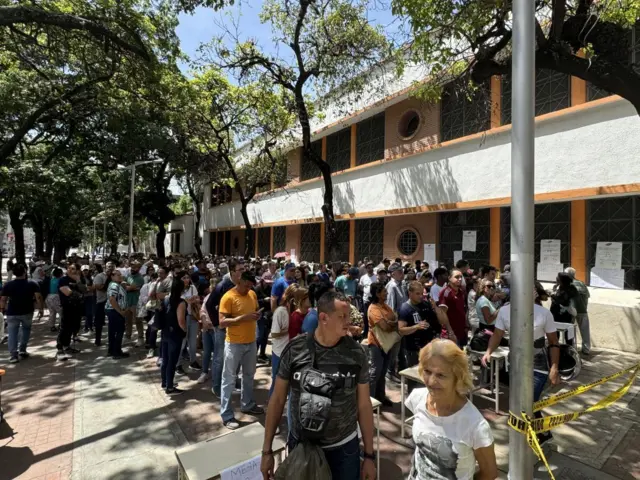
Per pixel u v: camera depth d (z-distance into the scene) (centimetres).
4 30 1080
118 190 2550
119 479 364
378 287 522
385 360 521
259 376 666
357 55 1055
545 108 919
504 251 1060
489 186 985
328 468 228
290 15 1095
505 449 410
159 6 1054
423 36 568
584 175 792
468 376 227
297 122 1673
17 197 1372
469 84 703
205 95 1653
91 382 632
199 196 3005
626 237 807
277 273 1029
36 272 1316
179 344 583
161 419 492
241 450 284
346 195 1542
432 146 1139
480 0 516
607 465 377
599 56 536
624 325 768
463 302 627
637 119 718
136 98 1520
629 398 536
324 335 252
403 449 416
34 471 377
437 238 1248
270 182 1808
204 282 875
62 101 1411
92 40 1098
